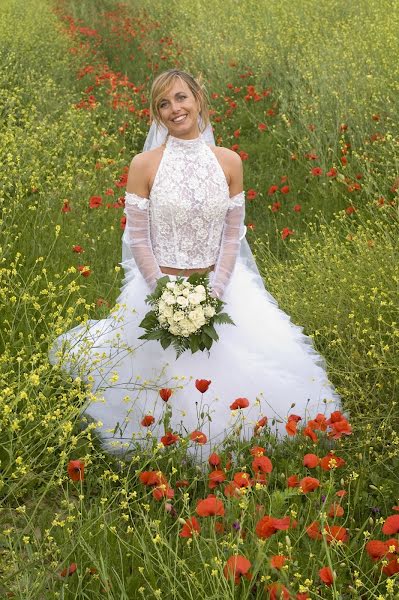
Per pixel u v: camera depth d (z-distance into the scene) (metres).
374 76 8.87
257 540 2.74
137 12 19.33
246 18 13.59
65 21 18.77
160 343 4.02
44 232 6.22
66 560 2.90
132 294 4.22
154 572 2.94
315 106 8.31
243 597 2.60
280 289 5.45
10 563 2.95
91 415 4.15
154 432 4.04
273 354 4.15
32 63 12.59
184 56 12.53
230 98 10.38
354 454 3.85
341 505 3.43
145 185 4.00
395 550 2.71
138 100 12.12
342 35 10.73
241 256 4.41
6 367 4.13
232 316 4.14
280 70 10.38
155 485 3.13
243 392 4.09
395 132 7.72
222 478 3.08
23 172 6.84
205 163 3.98
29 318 4.90
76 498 3.66
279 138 9.11
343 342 4.85
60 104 10.29
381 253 5.35
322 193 7.31
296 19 12.19
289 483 3.00
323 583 2.87
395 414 4.09
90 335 4.26
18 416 3.89
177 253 4.05
